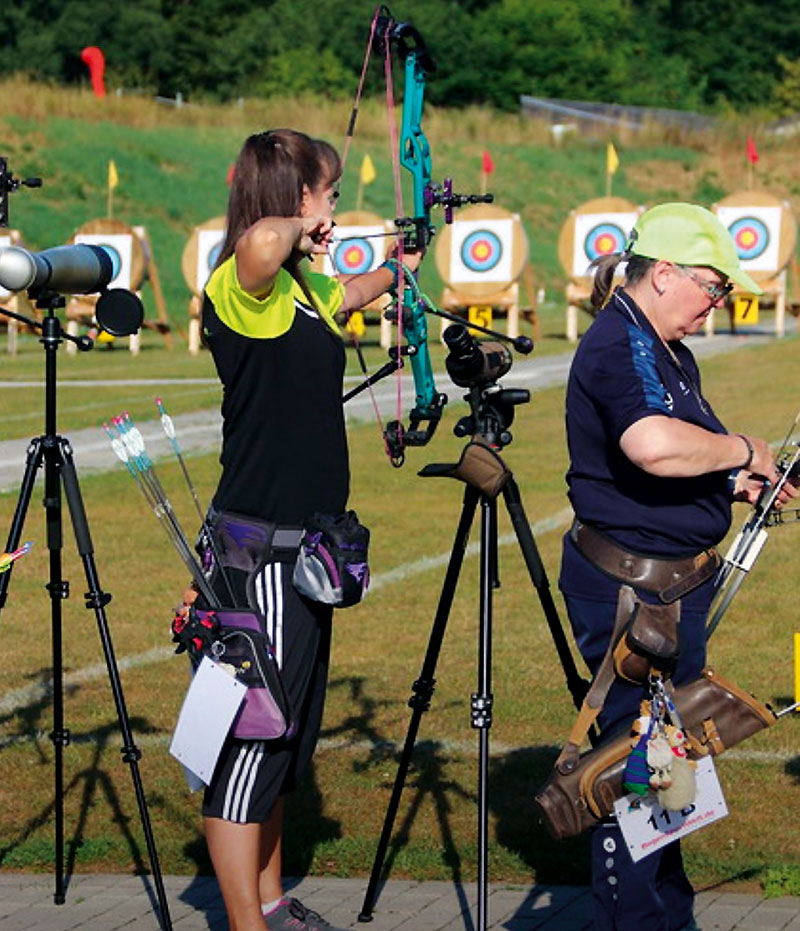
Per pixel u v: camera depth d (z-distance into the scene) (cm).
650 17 8062
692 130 5494
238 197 573
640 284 562
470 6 7519
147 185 4494
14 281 599
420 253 646
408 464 1772
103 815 745
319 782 782
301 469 568
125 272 3203
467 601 1176
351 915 630
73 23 7106
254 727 554
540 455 1797
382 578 1254
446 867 680
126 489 1630
